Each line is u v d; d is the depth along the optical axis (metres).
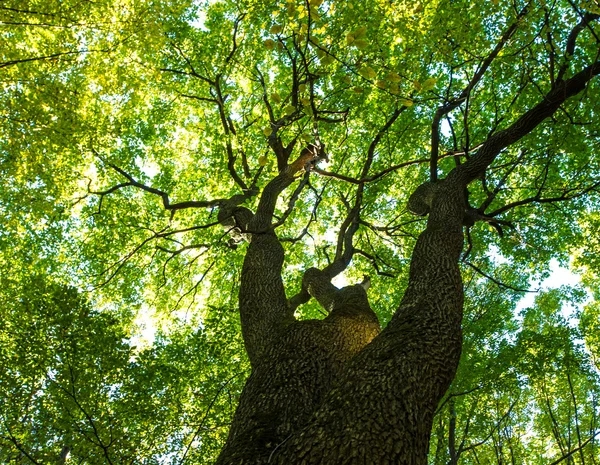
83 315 6.35
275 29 4.17
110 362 6.15
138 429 6.21
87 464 5.85
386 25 7.86
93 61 8.16
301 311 11.74
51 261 12.05
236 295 11.83
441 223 5.89
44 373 5.95
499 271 12.02
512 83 9.16
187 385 7.09
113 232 11.80
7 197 9.10
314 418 3.36
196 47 11.77
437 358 3.93
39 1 6.67
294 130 9.58
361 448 3.00
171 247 12.49
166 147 13.16
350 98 9.44
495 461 11.70
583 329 10.34
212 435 6.61
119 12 7.39
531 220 10.62
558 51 6.05
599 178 9.63
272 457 3.13
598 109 6.71
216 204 9.23
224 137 10.14
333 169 11.70
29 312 6.20
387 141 10.99
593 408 11.33
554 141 7.38
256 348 5.48
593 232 11.34
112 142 9.54
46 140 7.80
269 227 6.97
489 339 10.55
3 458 5.58
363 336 5.11
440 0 7.10
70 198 10.07
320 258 11.95
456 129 10.58
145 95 10.91
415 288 4.91
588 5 4.86
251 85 12.40
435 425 10.77
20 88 7.29
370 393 3.44
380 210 12.47
